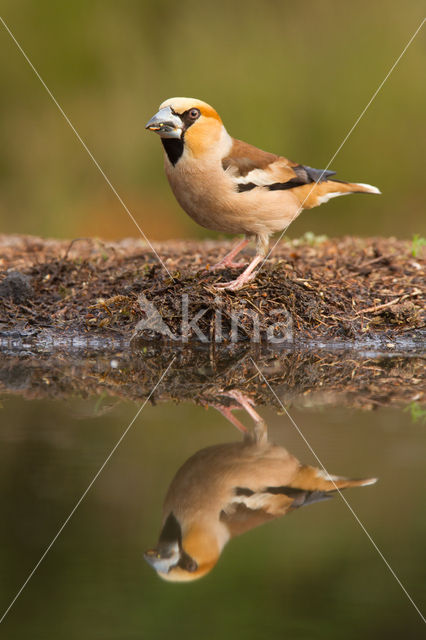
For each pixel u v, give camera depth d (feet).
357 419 23.47
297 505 17.44
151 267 40.14
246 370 30.32
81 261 43.27
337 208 85.92
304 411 24.36
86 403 25.48
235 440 21.33
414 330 35.70
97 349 34.09
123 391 27.12
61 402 25.62
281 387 27.61
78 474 18.67
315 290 37.70
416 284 39.96
